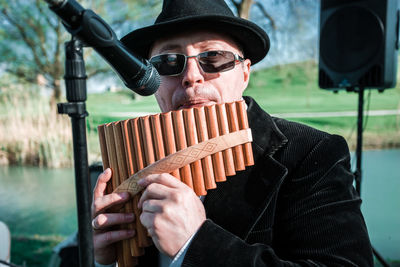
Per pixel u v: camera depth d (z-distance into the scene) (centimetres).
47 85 1033
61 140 861
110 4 983
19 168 846
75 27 94
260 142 155
